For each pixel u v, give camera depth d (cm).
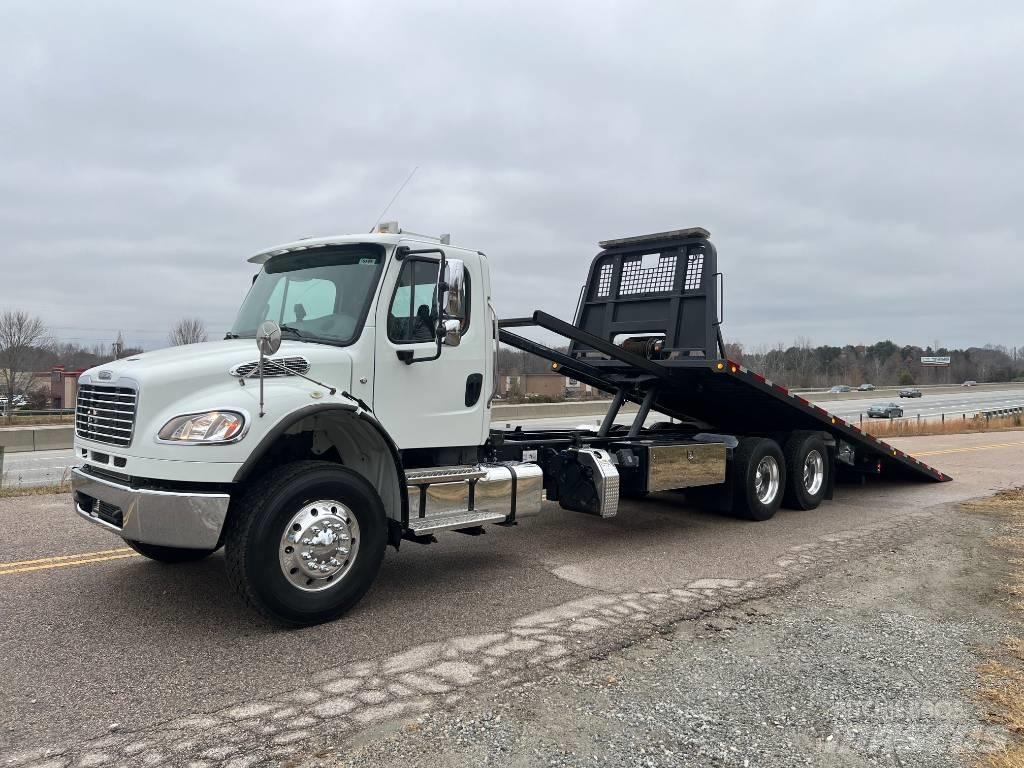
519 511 586
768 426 990
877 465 1099
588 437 773
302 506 442
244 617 466
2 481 1268
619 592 536
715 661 404
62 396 4712
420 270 543
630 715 336
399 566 608
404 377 528
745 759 299
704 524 817
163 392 431
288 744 304
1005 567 629
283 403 442
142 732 314
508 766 290
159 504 418
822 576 594
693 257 846
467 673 382
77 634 433
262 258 599
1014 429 3300
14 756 293
